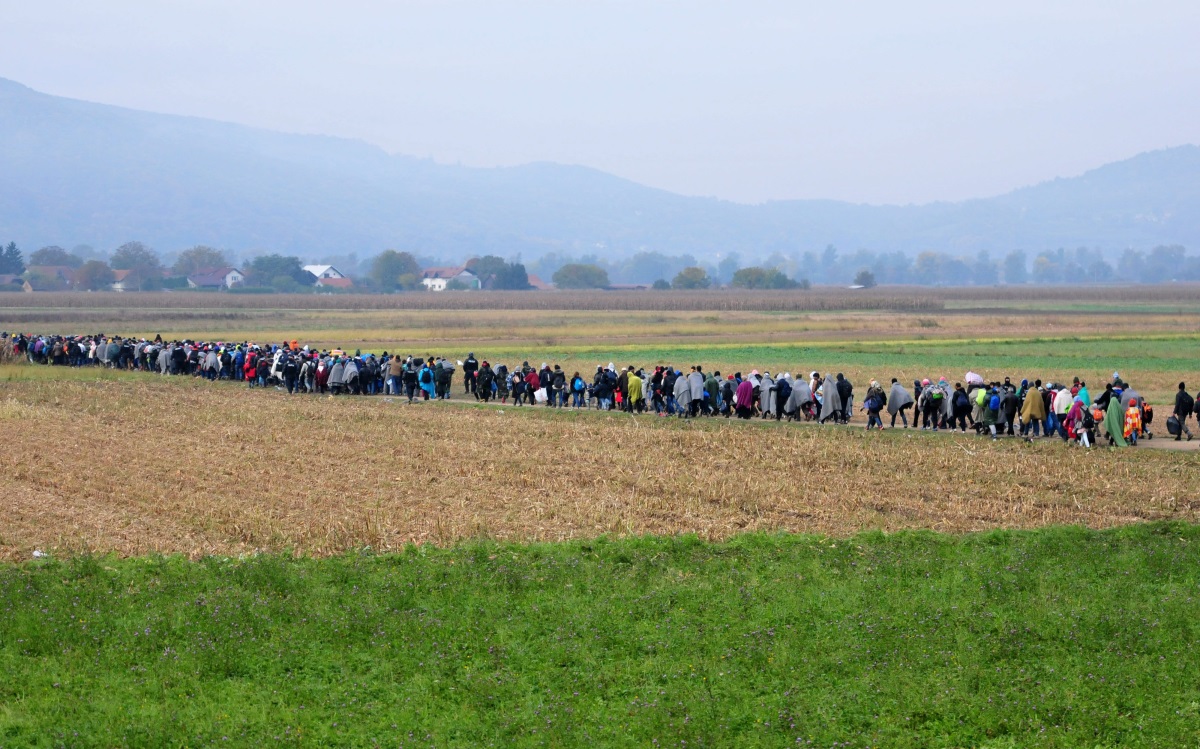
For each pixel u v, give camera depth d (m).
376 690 17.92
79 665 18.53
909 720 16.81
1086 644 19.72
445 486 35.34
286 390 65.50
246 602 21.38
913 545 27.16
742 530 29.42
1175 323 131.00
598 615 20.91
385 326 130.25
